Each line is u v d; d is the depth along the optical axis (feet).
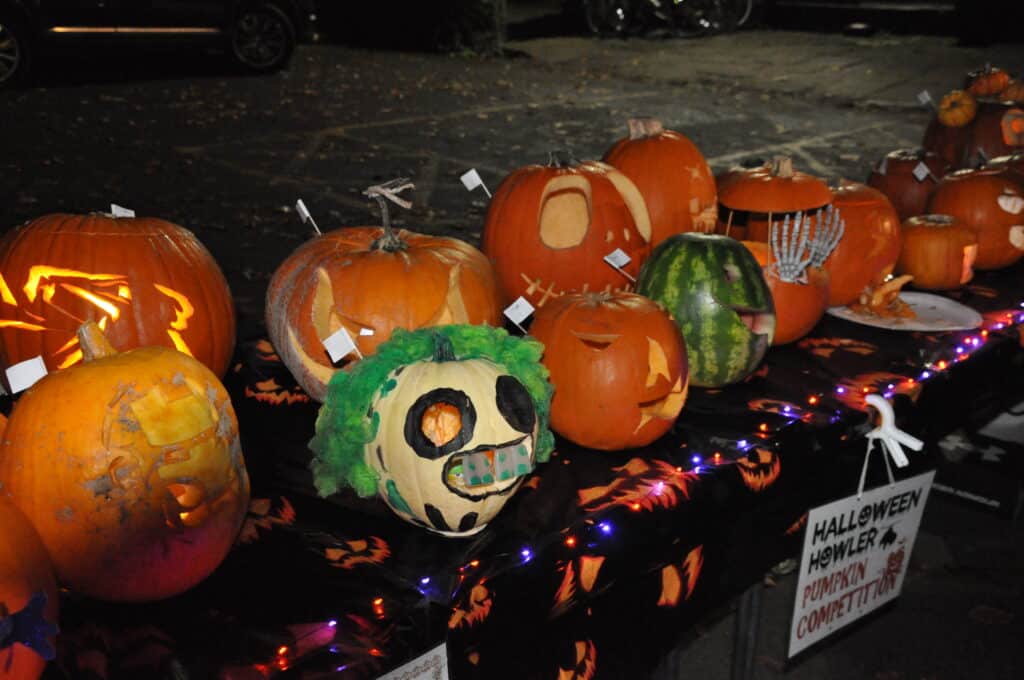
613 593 5.98
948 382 8.03
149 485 4.59
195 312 6.87
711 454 6.41
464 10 51.26
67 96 34.94
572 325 6.36
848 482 7.58
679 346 6.46
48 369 6.57
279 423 6.86
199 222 20.65
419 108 36.06
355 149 28.81
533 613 5.34
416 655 4.79
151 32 36.68
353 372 5.38
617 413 6.21
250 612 4.76
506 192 8.57
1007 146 11.91
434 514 5.12
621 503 5.74
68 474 4.53
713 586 6.75
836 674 9.80
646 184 9.23
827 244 8.05
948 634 10.32
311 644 4.55
